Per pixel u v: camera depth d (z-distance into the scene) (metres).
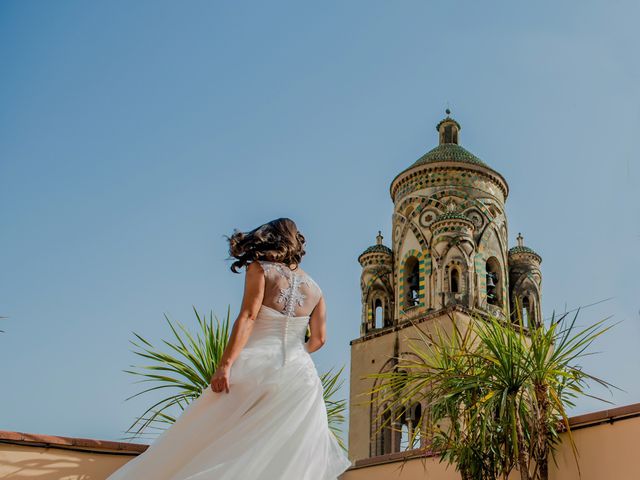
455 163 39.81
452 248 36.31
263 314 3.65
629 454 8.55
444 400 9.58
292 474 3.30
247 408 3.38
